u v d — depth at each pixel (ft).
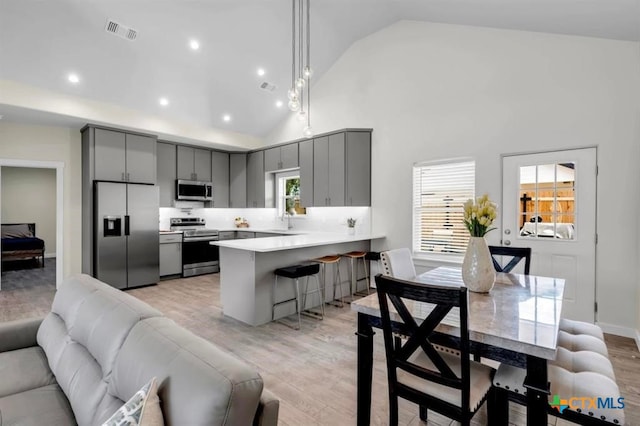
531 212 12.16
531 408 4.28
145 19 12.32
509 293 6.53
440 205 14.88
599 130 10.80
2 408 4.72
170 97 16.47
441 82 14.55
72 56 12.67
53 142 16.07
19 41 11.51
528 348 4.14
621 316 10.45
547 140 11.78
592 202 10.93
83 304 5.85
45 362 6.16
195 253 20.01
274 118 20.86
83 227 16.65
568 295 11.36
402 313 4.85
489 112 13.16
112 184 15.99
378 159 16.74
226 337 10.56
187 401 3.14
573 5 8.96
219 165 22.27
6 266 23.72
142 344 4.12
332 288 14.92
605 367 5.16
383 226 16.58
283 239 13.73
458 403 4.71
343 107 18.04
